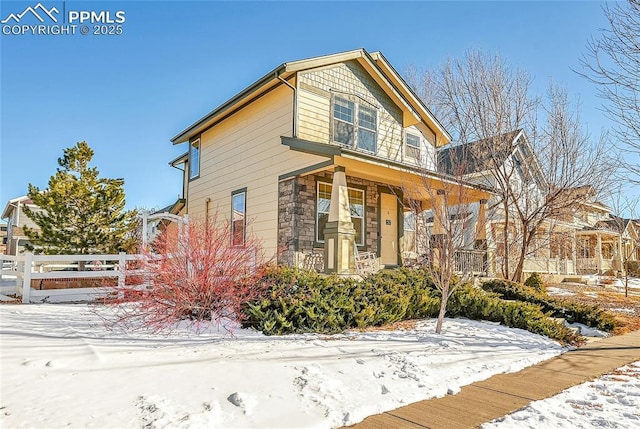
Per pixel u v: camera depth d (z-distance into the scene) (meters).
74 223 13.68
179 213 17.23
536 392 4.39
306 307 6.48
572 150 13.63
